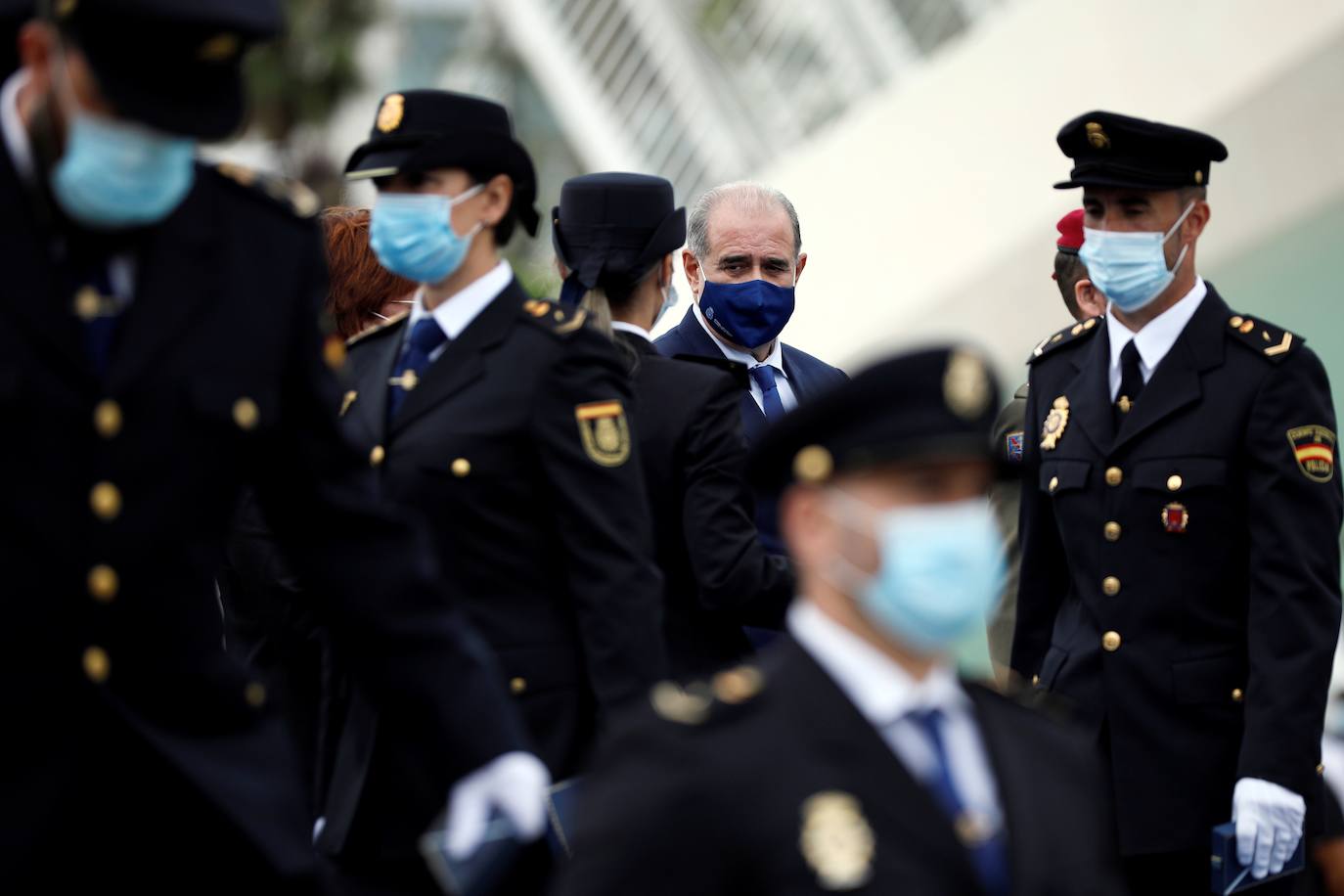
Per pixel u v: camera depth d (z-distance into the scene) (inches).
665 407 651.5
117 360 412.2
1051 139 1395.2
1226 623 636.1
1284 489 621.9
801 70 1667.1
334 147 2625.5
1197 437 636.7
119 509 410.6
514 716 473.7
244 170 448.5
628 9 1729.8
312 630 658.8
